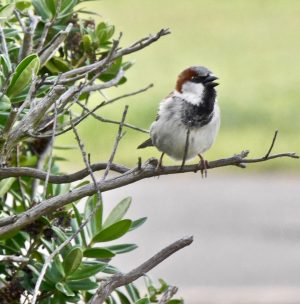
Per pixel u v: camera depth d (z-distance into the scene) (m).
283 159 20.20
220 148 20.77
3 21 5.70
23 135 5.11
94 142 20.72
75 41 6.37
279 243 15.80
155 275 14.61
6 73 5.34
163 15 35.03
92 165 5.59
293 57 29.58
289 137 21.52
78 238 5.50
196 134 6.80
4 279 5.58
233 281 14.38
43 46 6.15
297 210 17.44
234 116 23.00
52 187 5.97
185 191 18.45
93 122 21.53
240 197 18.16
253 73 27.75
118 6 36.19
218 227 16.47
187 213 17.28
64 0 6.18
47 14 6.20
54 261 5.20
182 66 28.55
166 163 19.64
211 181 19.06
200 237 16.06
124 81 6.50
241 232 16.30
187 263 15.02
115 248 5.55
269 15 35.19
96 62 6.09
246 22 34.25
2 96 5.09
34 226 5.48
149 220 16.72
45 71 6.38
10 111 5.34
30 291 5.36
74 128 5.01
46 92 5.79
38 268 5.35
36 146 6.55
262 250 15.59
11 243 5.71
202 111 6.82
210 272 14.71
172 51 30.44
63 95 5.45
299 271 14.73
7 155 5.17
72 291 5.25
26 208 5.96
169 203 17.75
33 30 5.67
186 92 6.87
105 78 6.45
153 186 18.64
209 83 6.87
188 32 32.91
